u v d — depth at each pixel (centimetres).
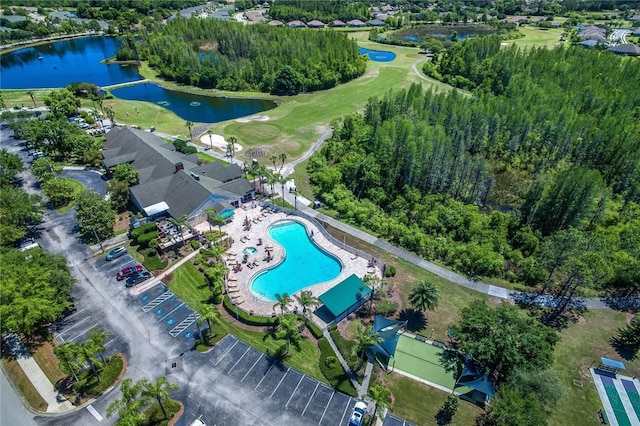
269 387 5950
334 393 5894
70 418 5506
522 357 5725
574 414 5712
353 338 6744
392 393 5919
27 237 9144
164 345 6581
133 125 15512
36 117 15138
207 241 9012
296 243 9212
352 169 11625
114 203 10106
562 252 7556
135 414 5006
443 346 6644
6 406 5641
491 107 14025
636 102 14625
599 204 9544
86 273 8119
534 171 12581
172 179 10500
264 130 15388
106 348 6512
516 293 7838
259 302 7469
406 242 9106
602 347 6738
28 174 11869
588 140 12306
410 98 15112
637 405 5844
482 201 11325
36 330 6794
